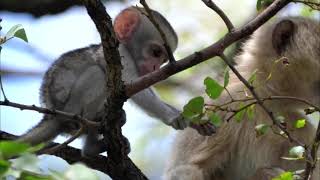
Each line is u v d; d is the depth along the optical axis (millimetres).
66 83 9398
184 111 7133
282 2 7273
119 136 8078
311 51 10609
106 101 7492
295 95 10680
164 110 9188
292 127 10672
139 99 9211
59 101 9383
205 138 10922
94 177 4953
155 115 9219
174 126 9086
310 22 10977
